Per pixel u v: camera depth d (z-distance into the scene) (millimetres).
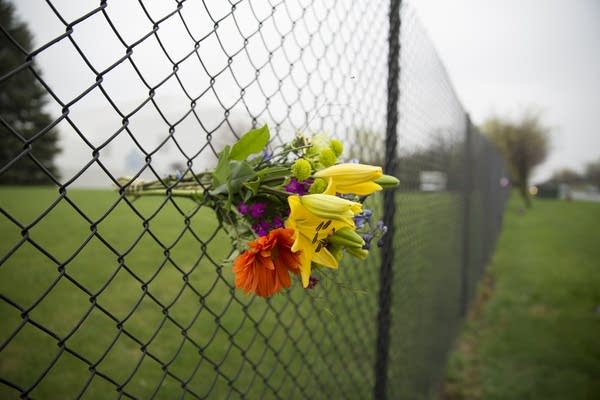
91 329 3908
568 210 27469
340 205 752
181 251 5941
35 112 9500
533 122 29734
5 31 553
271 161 1013
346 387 2984
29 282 5012
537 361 4414
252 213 908
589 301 6477
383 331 2090
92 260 5887
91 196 10219
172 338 3770
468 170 5887
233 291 1044
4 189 10016
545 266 9281
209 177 1050
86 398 2834
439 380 3854
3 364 3229
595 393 3771
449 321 4480
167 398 2854
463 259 5457
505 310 6113
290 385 3037
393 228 2070
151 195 1101
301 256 799
